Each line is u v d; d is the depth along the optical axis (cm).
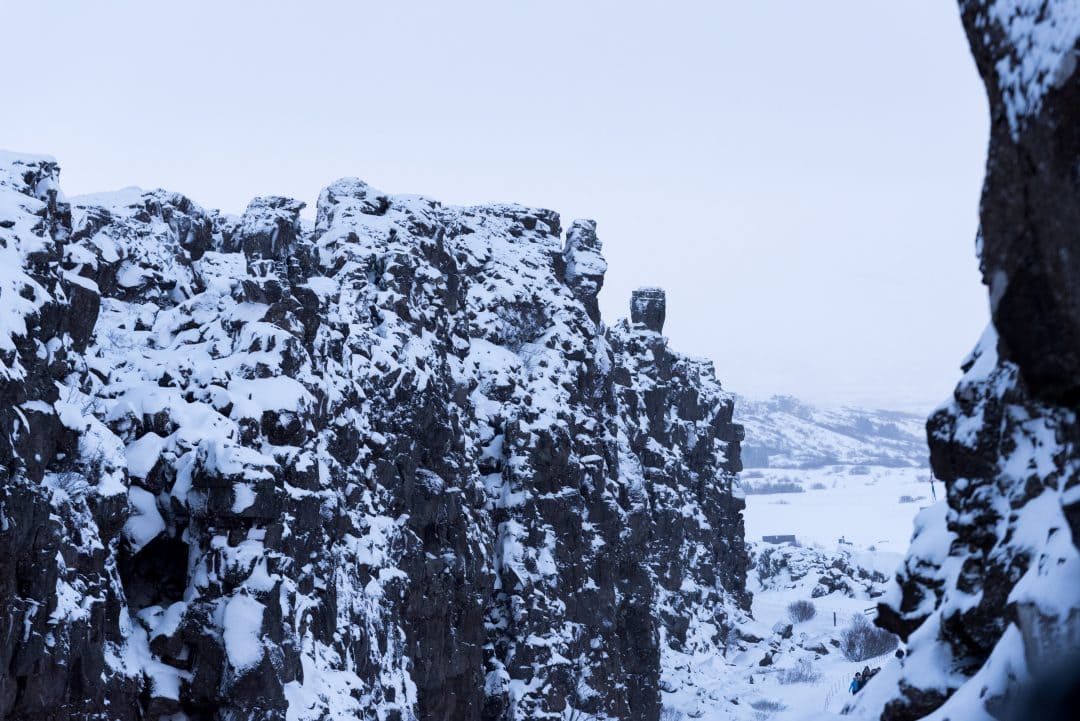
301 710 4488
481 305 8956
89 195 6112
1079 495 527
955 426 1428
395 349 6650
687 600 13688
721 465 15762
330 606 5003
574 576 8269
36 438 3794
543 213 10419
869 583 19238
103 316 5331
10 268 3988
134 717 4178
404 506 6419
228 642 4266
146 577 4600
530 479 8075
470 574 7100
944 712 955
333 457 5484
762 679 12756
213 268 6231
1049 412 1239
